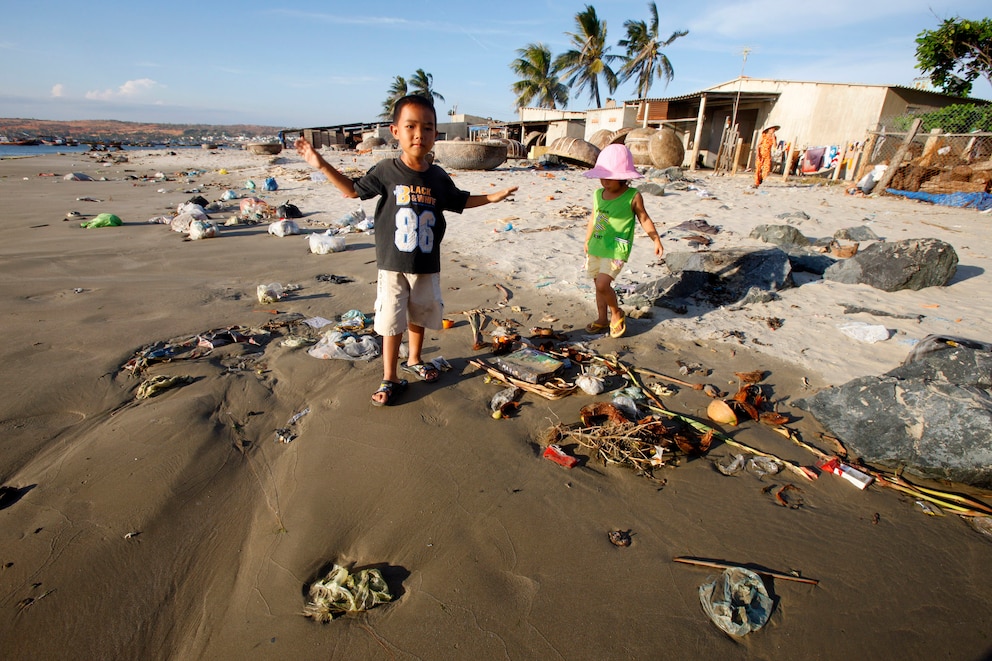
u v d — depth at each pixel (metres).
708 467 2.88
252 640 1.84
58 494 2.46
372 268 6.75
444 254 7.73
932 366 3.18
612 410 3.17
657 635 1.90
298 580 2.08
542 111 37.12
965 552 2.33
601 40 39.56
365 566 2.16
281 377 3.68
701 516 2.50
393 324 3.26
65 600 1.95
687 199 13.12
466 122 46.75
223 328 4.54
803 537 2.39
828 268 6.62
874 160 17.38
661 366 4.12
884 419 2.98
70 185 15.97
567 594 2.05
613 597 2.04
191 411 3.16
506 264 7.08
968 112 17.41
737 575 2.12
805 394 3.71
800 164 21.25
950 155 16.06
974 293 6.05
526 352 4.05
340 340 4.14
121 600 1.97
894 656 1.86
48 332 4.28
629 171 4.14
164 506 2.42
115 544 2.20
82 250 7.36
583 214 10.70
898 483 2.76
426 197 3.17
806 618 1.99
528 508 2.50
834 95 20.91
